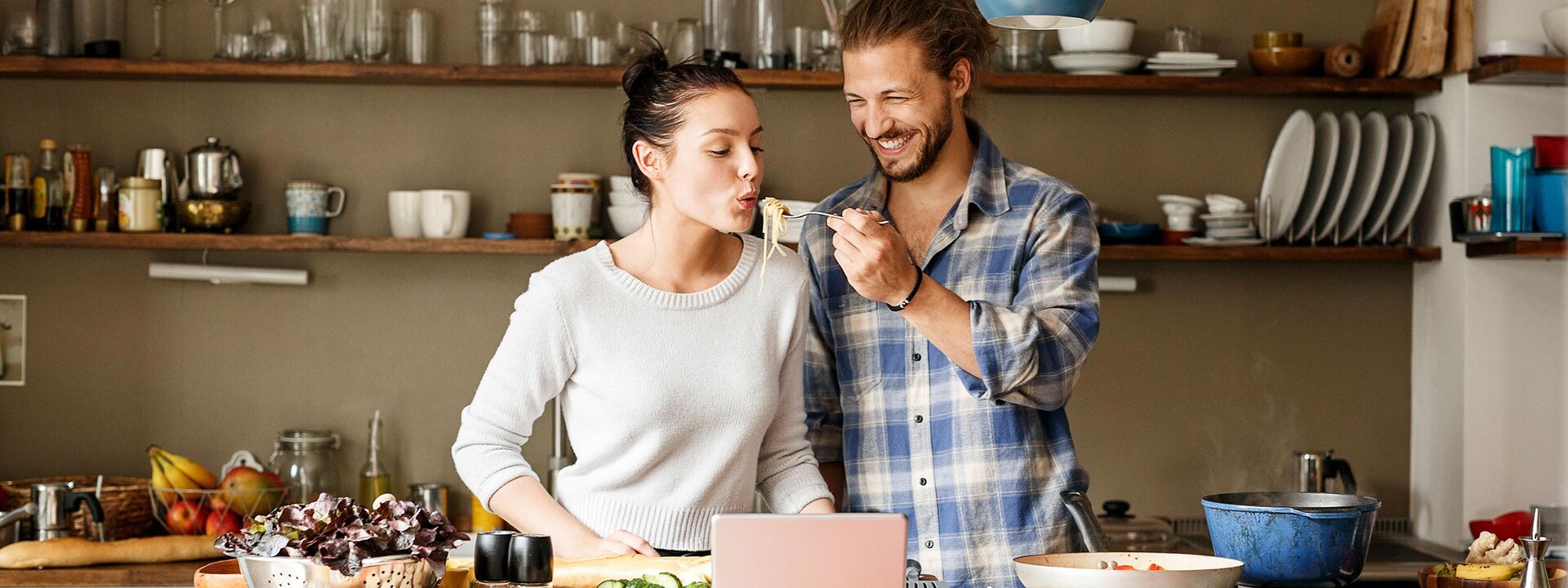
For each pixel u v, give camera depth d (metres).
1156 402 3.18
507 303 3.12
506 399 1.64
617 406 1.63
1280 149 3.01
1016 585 1.85
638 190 1.67
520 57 2.92
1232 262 3.20
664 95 1.60
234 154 2.93
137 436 3.07
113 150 3.04
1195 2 3.17
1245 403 3.20
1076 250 1.84
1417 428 3.19
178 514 2.72
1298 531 1.54
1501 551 2.21
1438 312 3.07
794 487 1.74
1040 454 1.89
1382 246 3.01
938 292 1.67
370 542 1.27
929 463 1.90
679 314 1.65
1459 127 2.95
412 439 3.11
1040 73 2.96
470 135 3.09
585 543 1.52
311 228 2.93
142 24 3.02
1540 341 2.97
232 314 3.09
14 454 3.05
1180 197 3.01
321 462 2.94
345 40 2.91
